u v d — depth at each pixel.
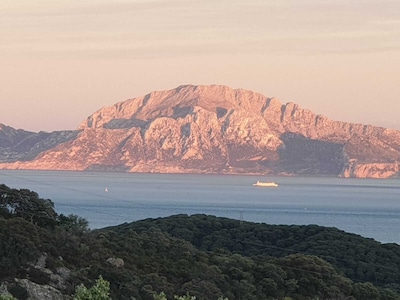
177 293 109.75
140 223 177.88
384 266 157.50
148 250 129.25
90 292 65.00
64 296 97.25
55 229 121.31
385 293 137.88
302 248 165.25
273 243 169.38
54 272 101.88
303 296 130.62
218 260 133.75
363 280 152.62
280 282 131.12
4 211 123.12
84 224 131.88
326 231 175.12
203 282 116.19
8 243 101.81
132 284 105.44
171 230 170.50
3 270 97.50
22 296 94.00
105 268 108.38
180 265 125.12
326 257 159.00
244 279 127.06
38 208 126.88
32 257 101.94
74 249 111.94
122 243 126.50
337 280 136.12
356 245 165.50
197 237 169.88
